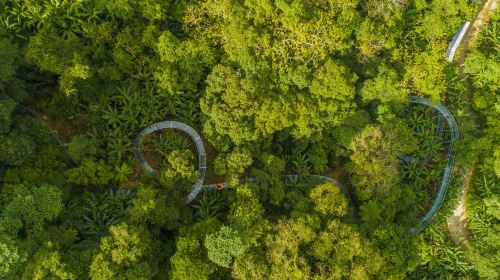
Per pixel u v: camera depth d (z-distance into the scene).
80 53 35.88
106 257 29.53
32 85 35.81
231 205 35.09
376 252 34.12
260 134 37.50
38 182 32.31
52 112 35.97
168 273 32.19
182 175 34.88
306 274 31.95
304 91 38.56
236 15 36.16
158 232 33.44
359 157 37.84
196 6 37.19
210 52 36.84
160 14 37.00
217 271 32.78
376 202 37.53
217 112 35.66
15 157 31.00
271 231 33.28
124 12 36.84
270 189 36.12
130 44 36.84
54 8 36.56
